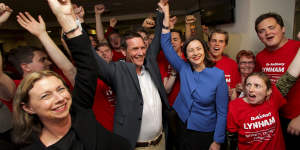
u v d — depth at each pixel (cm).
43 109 61
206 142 131
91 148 69
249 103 120
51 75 65
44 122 65
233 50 260
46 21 827
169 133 169
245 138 122
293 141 138
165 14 148
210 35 184
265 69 157
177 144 160
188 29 249
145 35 180
